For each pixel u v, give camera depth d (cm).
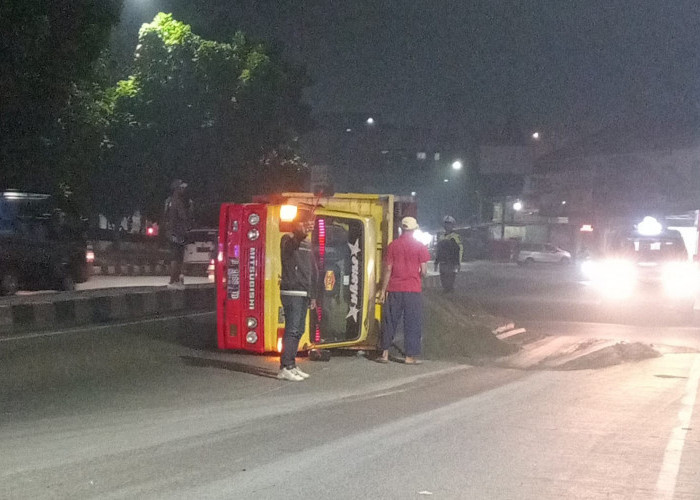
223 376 1139
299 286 1105
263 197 1312
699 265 2489
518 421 908
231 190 3566
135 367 1201
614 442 823
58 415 911
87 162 2539
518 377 1193
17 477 685
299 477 692
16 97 1983
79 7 2041
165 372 1166
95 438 810
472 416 927
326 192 1311
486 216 7919
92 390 1044
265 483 675
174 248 2017
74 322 1670
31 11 1894
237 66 3488
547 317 2103
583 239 5894
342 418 905
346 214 1270
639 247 2297
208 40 3578
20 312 1564
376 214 1323
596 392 1083
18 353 1272
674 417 939
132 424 869
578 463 748
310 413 927
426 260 1270
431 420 904
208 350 1350
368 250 1284
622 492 670
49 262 2019
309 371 1188
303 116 3862
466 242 6469
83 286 2486
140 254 3516
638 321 2058
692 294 2256
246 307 1255
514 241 6500
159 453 758
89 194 3303
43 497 637
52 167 2272
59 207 2242
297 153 3900
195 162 3462
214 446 784
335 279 1279
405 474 706
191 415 911
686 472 726
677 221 2855
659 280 2261
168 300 1952
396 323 1271
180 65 3412
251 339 1255
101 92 2652
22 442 795
